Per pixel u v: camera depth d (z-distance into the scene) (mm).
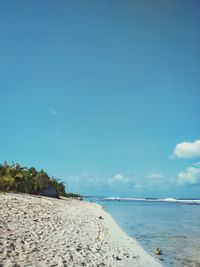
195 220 39125
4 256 11016
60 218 24844
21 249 12320
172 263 14555
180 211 62844
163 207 85938
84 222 26312
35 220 20078
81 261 12344
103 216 37562
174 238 22438
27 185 46938
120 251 16016
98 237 19344
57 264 11211
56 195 54281
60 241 15359
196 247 18797
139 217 43250
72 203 52781
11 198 29672
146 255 15914
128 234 24094
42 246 13492
